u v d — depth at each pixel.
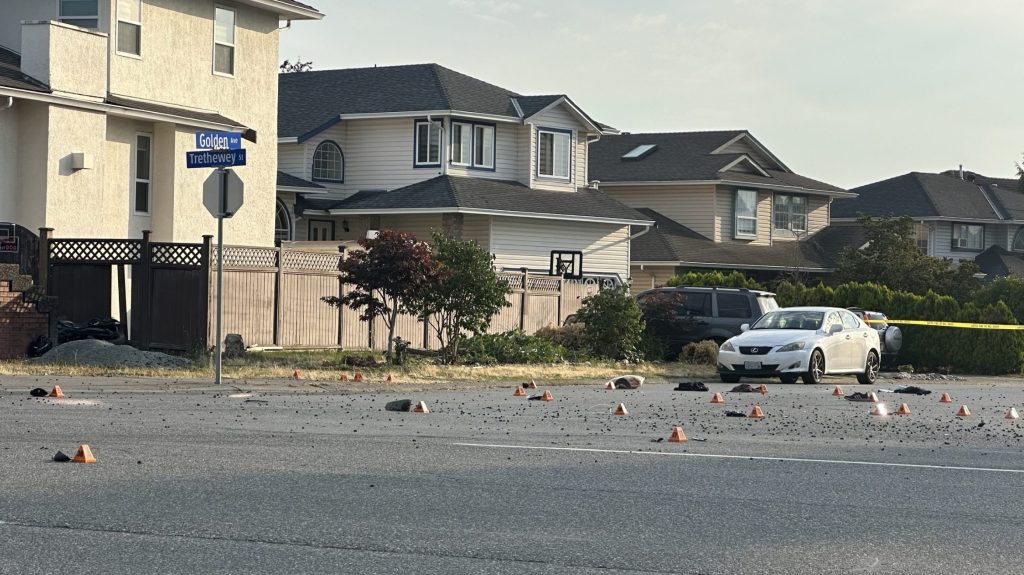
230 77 34.12
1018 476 12.30
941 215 68.75
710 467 12.35
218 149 20.84
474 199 43.47
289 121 46.34
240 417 16.08
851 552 8.42
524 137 47.47
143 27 31.38
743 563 8.02
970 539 8.97
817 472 12.20
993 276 68.31
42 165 28.05
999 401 24.30
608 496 10.44
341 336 29.38
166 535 8.46
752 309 32.81
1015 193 76.75
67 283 26.77
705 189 57.44
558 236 46.62
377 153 46.38
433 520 9.19
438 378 24.72
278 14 35.78
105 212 30.19
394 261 25.89
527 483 11.02
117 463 11.50
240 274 26.62
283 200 43.25
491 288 27.83
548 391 23.23
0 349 23.53
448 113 44.81
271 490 10.30
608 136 63.66
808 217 61.97
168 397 18.83
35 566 7.53
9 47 31.14
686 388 24.62
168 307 25.72
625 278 49.22
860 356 29.55
